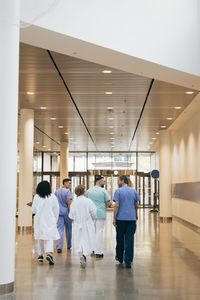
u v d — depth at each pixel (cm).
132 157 3691
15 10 597
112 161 3678
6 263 618
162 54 977
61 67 1103
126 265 877
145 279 753
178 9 1023
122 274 796
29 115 1700
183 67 1023
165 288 686
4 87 631
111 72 1145
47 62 1061
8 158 631
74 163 3688
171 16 1005
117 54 900
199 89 1212
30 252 1076
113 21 874
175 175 2352
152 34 959
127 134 2459
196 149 1806
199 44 1057
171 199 2366
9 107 635
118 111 1734
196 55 1057
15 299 613
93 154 3684
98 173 3450
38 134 2489
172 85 1287
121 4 894
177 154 2281
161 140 2269
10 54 637
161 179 2255
